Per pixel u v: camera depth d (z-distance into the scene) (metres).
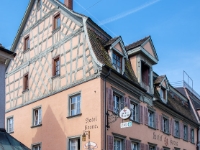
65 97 17.66
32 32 21.73
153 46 21.56
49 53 19.69
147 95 20.50
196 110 31.56
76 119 16.59
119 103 17.53
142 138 18.97
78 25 17.91
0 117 13.56
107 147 15.38
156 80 23.47
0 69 14.05
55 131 17.77
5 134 13.29
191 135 28.50
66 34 18.66
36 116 19.98
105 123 15.55
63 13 19.22
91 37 17.30
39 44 20.80
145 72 21.44
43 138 18.53
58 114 17.86
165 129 23.34
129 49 20.31
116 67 17.92
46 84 19.38
